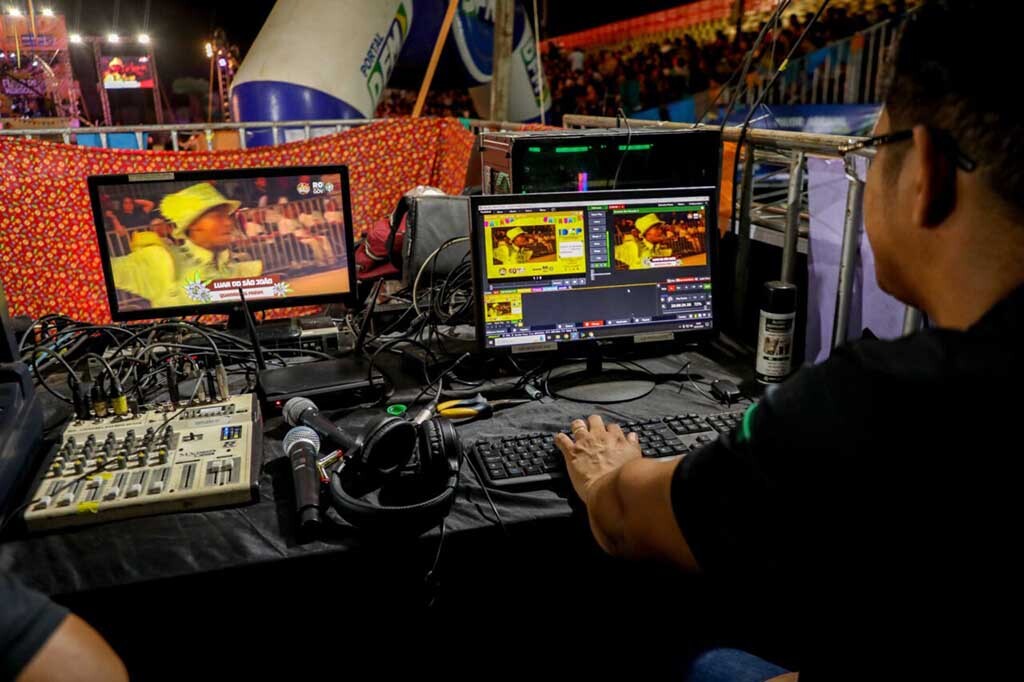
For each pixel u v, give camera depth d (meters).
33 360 1.70
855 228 1.58
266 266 1.92
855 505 0.59
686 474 0.74
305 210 1.92
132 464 1.31
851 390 0.59
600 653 1.75
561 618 1.71
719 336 1.98
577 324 1.75
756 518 0.65
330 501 1.28
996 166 0.56
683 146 1.93
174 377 1.51
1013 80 0.54
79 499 1.21
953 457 0.54
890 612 0.61
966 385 0.54
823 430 0.60
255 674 1.46
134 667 1.25
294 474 1.29
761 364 1.70
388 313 2.19
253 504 1.28
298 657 1.51
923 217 0.61
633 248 1.75
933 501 0.56
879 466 0.57
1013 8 0.55
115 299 1.84
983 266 0.58
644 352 1.95
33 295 3.20
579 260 1.73
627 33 8.34
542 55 9.78
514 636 1.68
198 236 1.87
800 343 1.89
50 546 1.16
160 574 1.11
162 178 1.81
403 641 1.59
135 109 15.29
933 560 0.57
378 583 1.42
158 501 1.23
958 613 0.57
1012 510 0.53
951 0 0.59
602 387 1.74
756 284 2.01
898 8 4.76
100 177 1.77
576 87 9.32
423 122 3.77
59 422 1.56
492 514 1.26
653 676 1.72
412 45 6.67
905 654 0.61
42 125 8.39
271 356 1.91
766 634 1.61
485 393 1.72
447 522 1.24
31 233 3.14
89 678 0.66
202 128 4.12
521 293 1.71
